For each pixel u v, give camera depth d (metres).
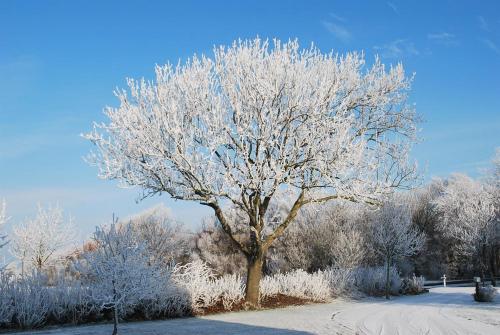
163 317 14.62
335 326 12.61
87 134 16.25
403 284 30.03
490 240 43.94
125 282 10.95
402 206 31.67
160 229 26.84
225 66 18.19
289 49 18.12
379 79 19.88
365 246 34.84
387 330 11.88
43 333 11.30
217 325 12.78
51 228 25.17
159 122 16.47
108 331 11.55
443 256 53.66
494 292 21.78
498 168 47.88
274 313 16.23
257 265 17.88
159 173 16.47
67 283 13.83
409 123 19.84
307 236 36.31
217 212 17.69
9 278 12.98
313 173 17.36
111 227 11.34
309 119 16.72
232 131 16.56
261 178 16.09
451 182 58.22
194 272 16.59
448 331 11.73
